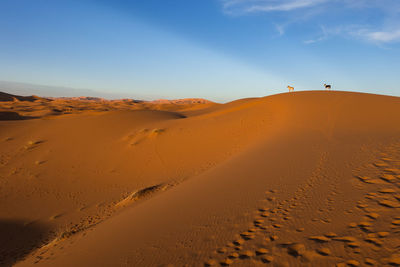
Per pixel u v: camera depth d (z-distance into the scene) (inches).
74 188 706.2
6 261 366.6
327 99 967.0
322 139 500.1
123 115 1577.3
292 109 920.9
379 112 693.9
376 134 475.5
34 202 627.8
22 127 1380.4
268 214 196.9
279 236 156.1
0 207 601.6
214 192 294.0
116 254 192.7
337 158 341.1
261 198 238.4
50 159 935.0
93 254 213.8
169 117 1622.8
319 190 231.1
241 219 197.9
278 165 359.3
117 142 1061.1
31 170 845.2
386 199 182.1
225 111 1379.2
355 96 957.2
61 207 590.9
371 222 149.9
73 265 205.0
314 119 737.6
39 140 1136.2
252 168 371.2
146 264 160.9
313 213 181.8
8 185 737.6
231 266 133.6
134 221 274.7
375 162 292.0
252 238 161.2
